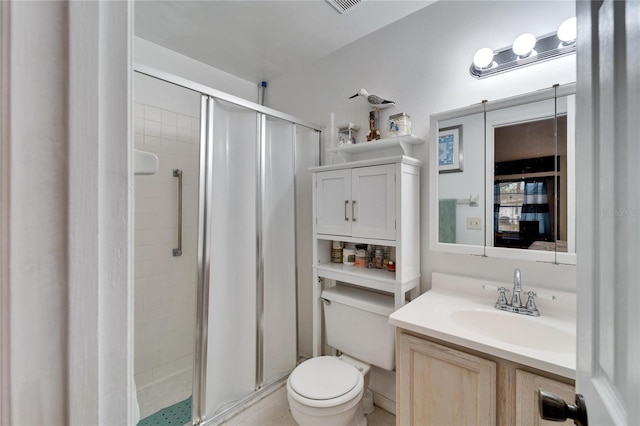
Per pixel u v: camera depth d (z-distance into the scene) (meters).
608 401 0.42
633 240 0.37
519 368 0.97
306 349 2.16
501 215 1.40
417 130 1.72
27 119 0.25
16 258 0.25
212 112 1.53
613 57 0.42
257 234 1.73
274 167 1.90
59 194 0.26
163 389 2.00
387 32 1.84
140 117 1.96
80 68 0.27
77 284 0.27
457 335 1.08
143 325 1.99
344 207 1.74
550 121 1.28
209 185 1.51
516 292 1.32
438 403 1.14
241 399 1.65
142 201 1.98
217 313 1.57
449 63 1.60
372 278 1.62
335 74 2.11
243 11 1.69
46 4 0.26
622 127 0.40
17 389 0.25
